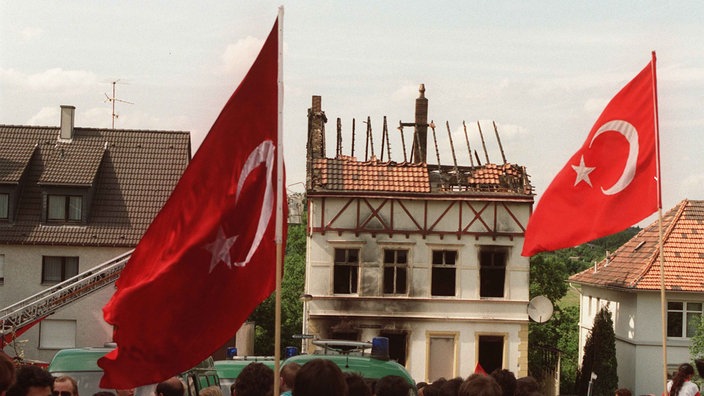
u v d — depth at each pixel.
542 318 45.91
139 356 8.98
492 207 46.94
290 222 82.31
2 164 51.53
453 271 46.91
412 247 46.69
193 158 9.12
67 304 47.62
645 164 13.60
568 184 13.82
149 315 8.97
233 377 19.73
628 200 13.66
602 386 48.03
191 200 9.12
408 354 46.44
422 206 46.78
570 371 65.69
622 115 13.70
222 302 9.11
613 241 109.56
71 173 51.59
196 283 9.06
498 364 46.81
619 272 53.56
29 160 52.00
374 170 47.41
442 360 46.69
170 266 8.99
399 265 46.81
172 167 54.03
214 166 9.15
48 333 47.62
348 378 7.49
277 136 9.17
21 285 49.88
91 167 52.28
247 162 9.18
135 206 52.00
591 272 58.81
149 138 55.19
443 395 10.26
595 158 13.76
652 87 13.64
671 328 49.47
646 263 50.62
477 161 48.78
